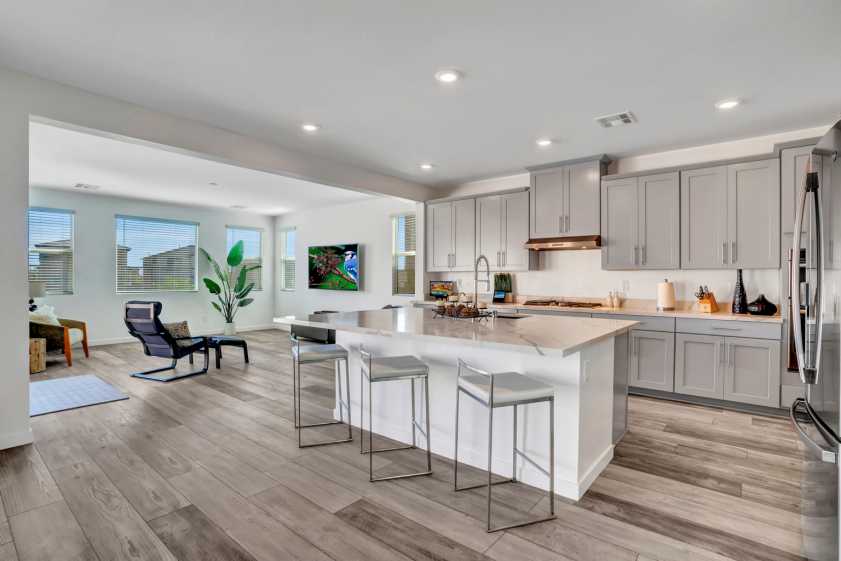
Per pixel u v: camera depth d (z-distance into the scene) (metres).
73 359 5.81
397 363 2.55
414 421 2.71
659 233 4.16
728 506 2.17
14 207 2.71
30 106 2.74
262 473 2.49
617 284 4.72
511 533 1.93
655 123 3.54
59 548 1.82
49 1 2.01
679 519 2.05
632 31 2.23
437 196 6.20
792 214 3.50
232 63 2.61
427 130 3.76
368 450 2.81
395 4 2.04
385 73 2.73
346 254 7.73
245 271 8.23
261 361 5.71
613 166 4.67
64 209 6.54
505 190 5.21
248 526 1.98
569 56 2.49
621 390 2.93
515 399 1.98
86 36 2.32
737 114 3.34
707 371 3.78
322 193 6.79
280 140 4.04
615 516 2.08
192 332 8.02
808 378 1.75
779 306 3.80
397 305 7.01
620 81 2.80
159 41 2.37
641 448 2.89
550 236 4.84
